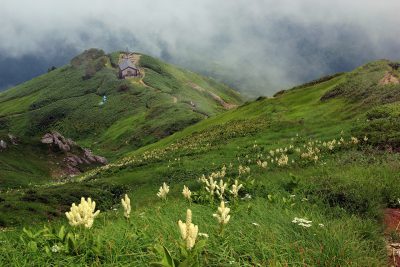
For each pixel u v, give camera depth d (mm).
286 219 8242
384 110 40312
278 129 49969
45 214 27125
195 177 35219
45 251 6754
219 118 82875
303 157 28328
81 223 7121
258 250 6520
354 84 62094
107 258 6406
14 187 62312
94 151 157250
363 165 19219
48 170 83500
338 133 38938
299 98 70562
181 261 5355
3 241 7809
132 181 39281
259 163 27578
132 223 8250
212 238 6875
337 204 10789
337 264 6227
